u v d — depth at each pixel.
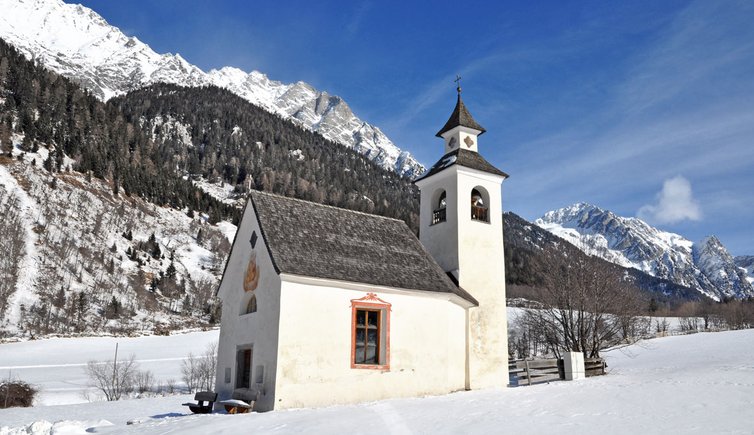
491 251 35.66
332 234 30.39
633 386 24.64
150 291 143.00
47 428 21.11
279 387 25.03
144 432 19.41
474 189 37.66
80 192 171.62
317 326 26.59
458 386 31.16
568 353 32.94
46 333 109.56
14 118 194.00
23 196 154.25
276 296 26.44
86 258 143.88
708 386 23.17
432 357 29.86
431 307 30.52
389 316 28.84
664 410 18.27
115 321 122.06
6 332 106.88
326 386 26.20
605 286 51.34
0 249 130.62
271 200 30.30
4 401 51.00
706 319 141.00
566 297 50.25
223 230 198.12
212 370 70.00
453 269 34.38
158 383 66.25
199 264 167.75
